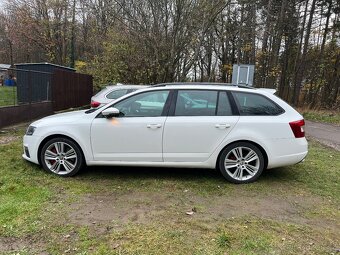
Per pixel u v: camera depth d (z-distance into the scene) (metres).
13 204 4.17
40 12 28.44
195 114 5.27
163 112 5.29
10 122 10.36
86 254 3.14
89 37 23.70
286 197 4.86
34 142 5.48
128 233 3.56
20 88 11.36
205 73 32.41
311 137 11.35
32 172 5.49
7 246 3.26
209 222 3.90
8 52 37.91
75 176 5.43
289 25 28.25
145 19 14.81
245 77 11.63
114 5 15.27
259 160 5.28
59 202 4.34
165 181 5.32
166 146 5.25
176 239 3.46
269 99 5.36
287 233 3.72
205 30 15.10
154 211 4.16
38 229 3.59
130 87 10.26
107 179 5.34
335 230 3.87
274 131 5.21
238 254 3.23
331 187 5.40
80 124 5.32
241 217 4.09
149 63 16.14
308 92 30.31
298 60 29.39
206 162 5.30
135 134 5.25
